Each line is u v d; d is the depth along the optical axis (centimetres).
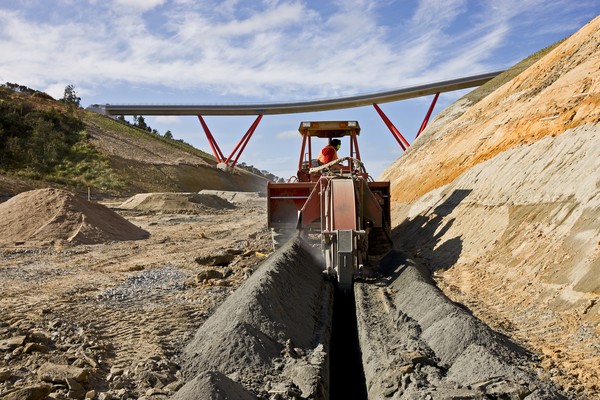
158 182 6775
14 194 3641
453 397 462
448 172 1797
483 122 1912
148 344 666
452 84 8250
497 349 568
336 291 1065
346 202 1023
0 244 1592
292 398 506
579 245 763
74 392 498
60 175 5703
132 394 513
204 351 618
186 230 2372
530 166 1145
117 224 2000
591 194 834
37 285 1040
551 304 704
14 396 466
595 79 1253
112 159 6706
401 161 3109
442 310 685
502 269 911
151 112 9506
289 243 1208
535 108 1447
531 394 458
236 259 1368
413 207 1862
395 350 630
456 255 1127
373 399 547
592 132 1008
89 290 1003
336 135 1586
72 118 7419
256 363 589
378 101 8556
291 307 793
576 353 561
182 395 450
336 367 738
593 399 469
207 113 9150
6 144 5719
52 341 666
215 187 7869
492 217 1130
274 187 1354
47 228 1742
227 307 744
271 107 8819
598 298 636
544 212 945
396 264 1093
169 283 1077
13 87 8456
